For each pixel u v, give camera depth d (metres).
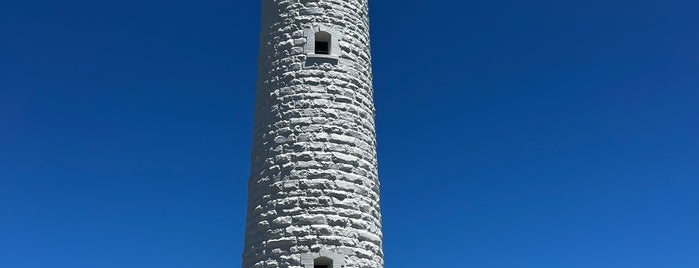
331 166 23.55
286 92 24.72
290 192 23.17
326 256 22.36
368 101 25.72
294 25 25.80
